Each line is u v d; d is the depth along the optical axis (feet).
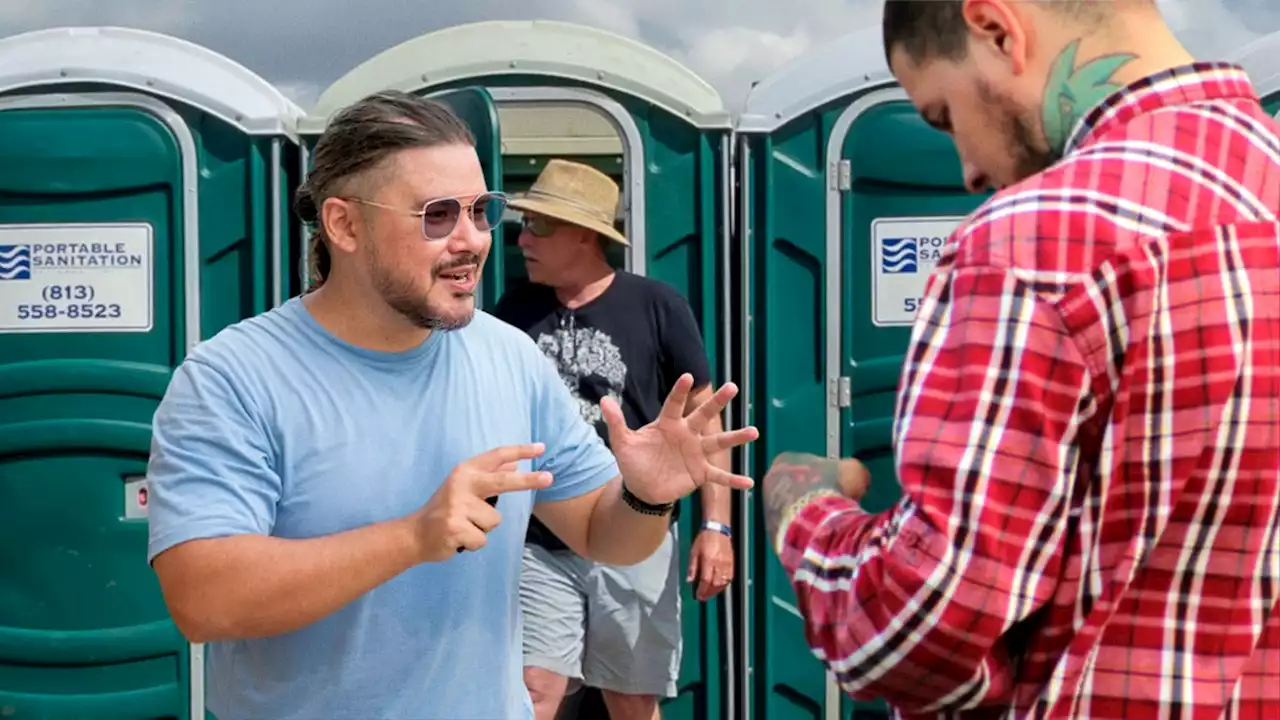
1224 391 3.72
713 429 10.84
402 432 5.70
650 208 11.87
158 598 11.85
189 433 5.41
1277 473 3.81
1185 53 4.16
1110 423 3.75
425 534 5.03
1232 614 3.87
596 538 6.30
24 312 11.69
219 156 11.80
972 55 4.19
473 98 11.20
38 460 11.73
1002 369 3.76
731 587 12.07
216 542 5.18
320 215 5.79
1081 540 3.82
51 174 11.65
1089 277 3.73
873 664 4.00
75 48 11.68
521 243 11.08
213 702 6.07
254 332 5.75
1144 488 3.77
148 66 11.69
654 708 11.46
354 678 5.61
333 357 5.73
